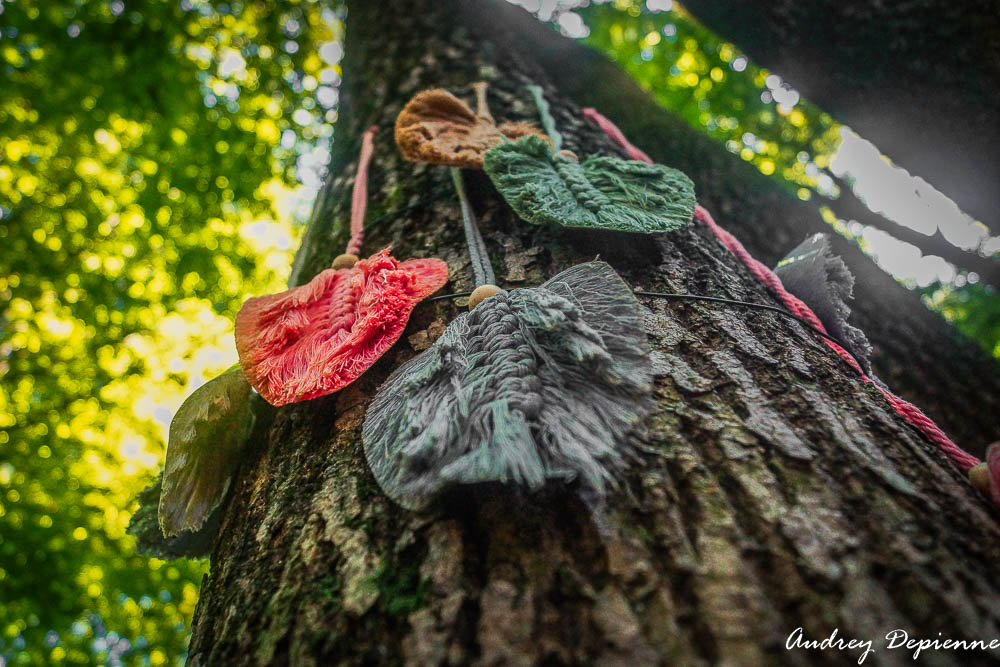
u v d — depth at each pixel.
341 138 0.52
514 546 0.18
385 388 0.23
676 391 0.21
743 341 0.24
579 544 0.18
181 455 0.26
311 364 0.25
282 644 0.18
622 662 0.15
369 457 0.21
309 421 0.25
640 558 0.17
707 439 0.20
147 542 0.30
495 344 0.20
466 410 0.19
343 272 0.29
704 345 0.23
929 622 0.15
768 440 0.19
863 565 0.16
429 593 0.18
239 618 0.20
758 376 0.22
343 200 0.41
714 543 0.17
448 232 0.32
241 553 0.22
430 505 0.19
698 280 0.27
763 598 0.16
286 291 0.29
